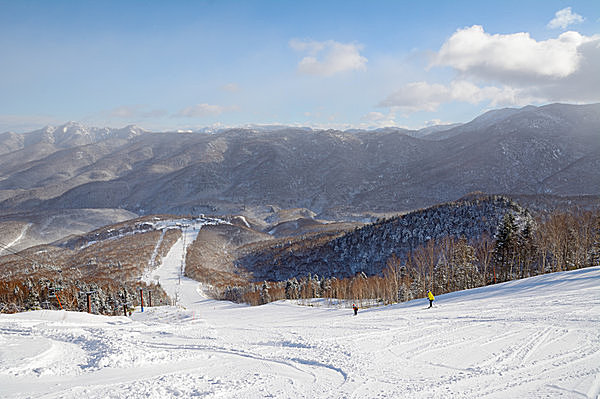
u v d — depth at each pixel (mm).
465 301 28500
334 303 57844
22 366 11836
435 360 11617
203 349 14672
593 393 8211
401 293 54250
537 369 10008
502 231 55031
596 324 14375
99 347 14508
